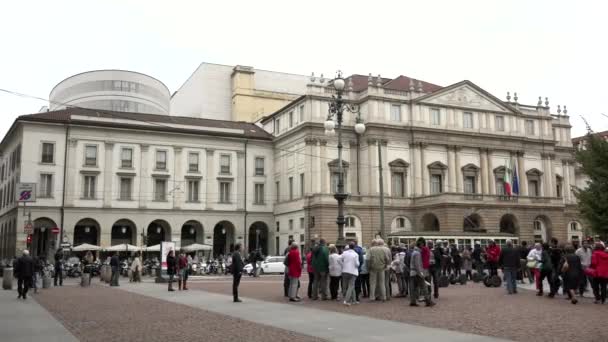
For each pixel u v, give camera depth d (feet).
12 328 55.21
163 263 133.90
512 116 252.42
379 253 78.33
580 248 81.10
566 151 278.26
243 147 239.71
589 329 49.83
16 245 200.23
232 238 237.04
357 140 228.22
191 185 228.22
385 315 61.41
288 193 232.53
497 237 192.03
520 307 67.82
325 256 80.18
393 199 220.84
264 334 49.06
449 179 233.76
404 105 230.68
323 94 225.35
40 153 206.18
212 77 314.76
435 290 80.33
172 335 49.21
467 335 47.16
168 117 239.91
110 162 216.13
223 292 97.09
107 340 47.16
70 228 207.21
